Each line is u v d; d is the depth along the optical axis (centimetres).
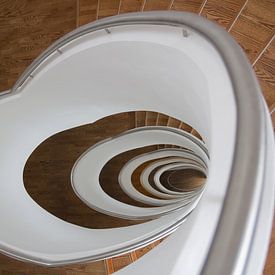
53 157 559
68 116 374
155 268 155
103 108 370
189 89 228
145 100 325
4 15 437
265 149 97
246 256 79
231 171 95
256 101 109
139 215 579
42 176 569
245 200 86
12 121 345
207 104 172
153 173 714
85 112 374
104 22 230
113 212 596
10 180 370
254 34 221
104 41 254
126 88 318
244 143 98
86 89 337
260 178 90
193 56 184
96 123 530
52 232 353
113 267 380
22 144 373
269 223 102
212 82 161
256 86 114
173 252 142
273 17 221
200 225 122
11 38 429
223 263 77
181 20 174
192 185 755
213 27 154
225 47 136
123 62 270
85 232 369
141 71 270
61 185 572
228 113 138
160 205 639
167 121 479
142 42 226
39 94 336
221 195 119
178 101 277
